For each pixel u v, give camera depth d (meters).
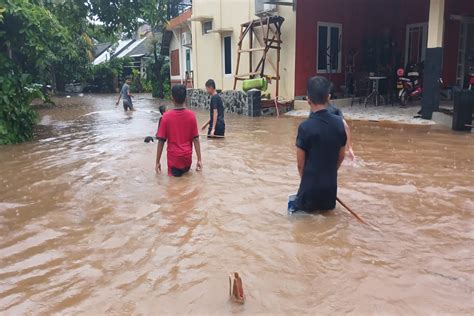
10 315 2.83
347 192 5.24
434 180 5.75
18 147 9.48
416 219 4.32
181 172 6.34
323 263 3.42
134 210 4.84
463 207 4.65
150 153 8.21
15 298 3.04
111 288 3.14
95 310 2.87
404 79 14.18
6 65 10.41
